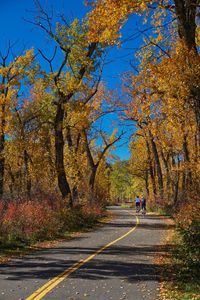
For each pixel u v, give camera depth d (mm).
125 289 10086
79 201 39781
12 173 43062
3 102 32000
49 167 39375
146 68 20844
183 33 14008
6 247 17625
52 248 18312
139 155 68500
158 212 51062
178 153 36438
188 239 16500
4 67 31312
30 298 9094
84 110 31938
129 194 107188
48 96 32156
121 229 28734
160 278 11414
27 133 36125
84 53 30719
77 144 46125
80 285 10492
